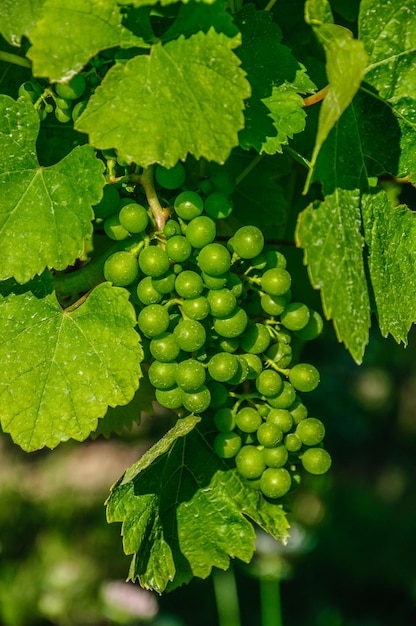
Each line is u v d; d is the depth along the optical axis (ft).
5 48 2.24
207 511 2.34
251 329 2.27
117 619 6.26
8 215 2.12
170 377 2.20
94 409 2.15
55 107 2.21
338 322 2.09
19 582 7.29
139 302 2.24
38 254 2.12
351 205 2.17
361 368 10.58
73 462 10.06
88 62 2.12
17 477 9.35
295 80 2.20
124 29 2.05
